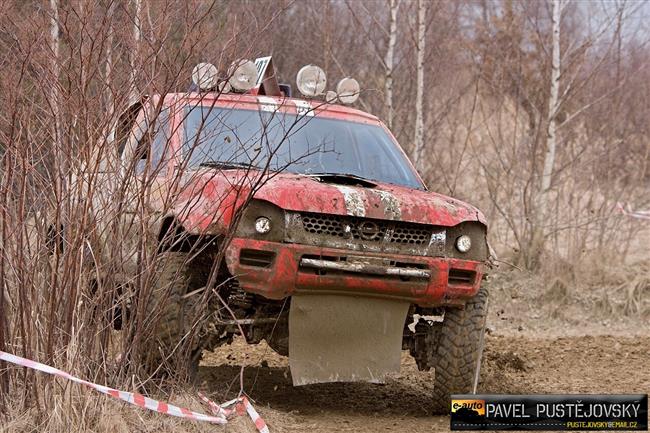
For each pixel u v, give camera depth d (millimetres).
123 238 10969
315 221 12234
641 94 31375
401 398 14805
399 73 30312
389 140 15477
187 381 11812
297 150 14078
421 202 12719
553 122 27875
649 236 31172
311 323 12445
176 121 13312
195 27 11453
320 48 29547
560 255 27578
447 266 12695
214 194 11977
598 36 28328
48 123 10641
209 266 12602
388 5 28359
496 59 30875
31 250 10633
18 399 10258
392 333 12781
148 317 11438
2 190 10258
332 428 12250
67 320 10500
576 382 16312
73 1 11133
